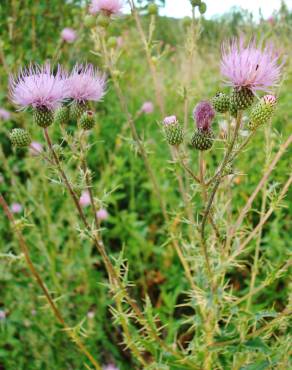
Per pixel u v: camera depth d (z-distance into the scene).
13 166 0.63
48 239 0.53
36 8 0.75
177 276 0.54
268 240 0.50
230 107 0.29
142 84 0.89
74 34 0.67
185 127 0.40
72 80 0.33
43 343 0.46
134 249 0.56
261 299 0.50
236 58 0.28
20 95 0.31
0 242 0.52
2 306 0.54
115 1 0.39
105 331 0.52
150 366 0.33
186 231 0.55
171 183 0.66
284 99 0.64
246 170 0.57
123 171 0.68
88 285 0.52
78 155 0.32
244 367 0.33
